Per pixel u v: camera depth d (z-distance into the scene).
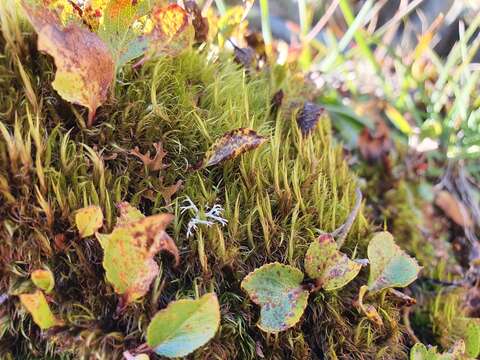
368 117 0.18
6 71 0.09
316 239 0.10
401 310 0.12
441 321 0.13
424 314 0.13
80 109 0.10
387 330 0.11
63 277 0.09
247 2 0.14
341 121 0.17
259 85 0.14
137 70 0.11
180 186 0.10
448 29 0.24
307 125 0.13
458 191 0.16
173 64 0.12
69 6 0.09
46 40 0.08
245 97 0.12
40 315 0.08
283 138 0.13
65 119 0.10
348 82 0.19
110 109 0.10
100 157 0.09
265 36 0.16
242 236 0.10
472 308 0.14
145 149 0.10
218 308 0.08
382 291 0.11
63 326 0.09
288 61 0.15
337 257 0.10
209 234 0.10
